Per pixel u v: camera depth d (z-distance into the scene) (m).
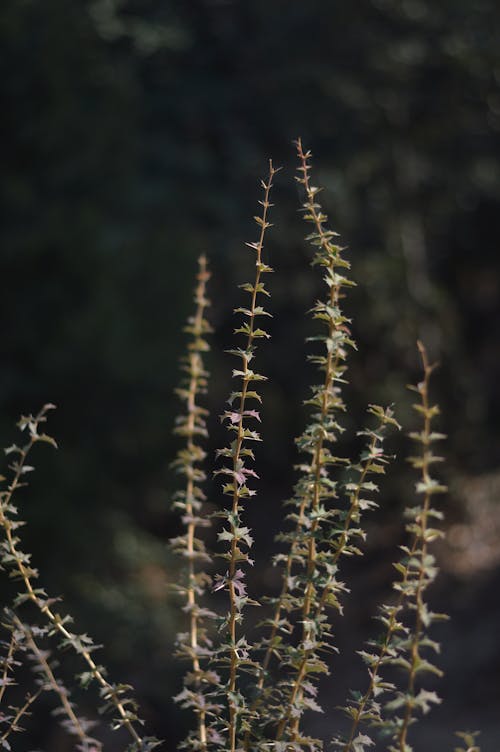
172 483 7.75
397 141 11.26
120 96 8.38
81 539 6.89
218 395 9.11
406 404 10.94
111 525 7.23
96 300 7.30
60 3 8.03
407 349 11.30
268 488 11.37
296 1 10.79
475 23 11.27
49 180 8.01
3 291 7.41
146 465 7.71
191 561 1.56
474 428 12.04
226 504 10.16
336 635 9.30
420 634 1.22
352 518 1.36
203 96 10.52
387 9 10.92
